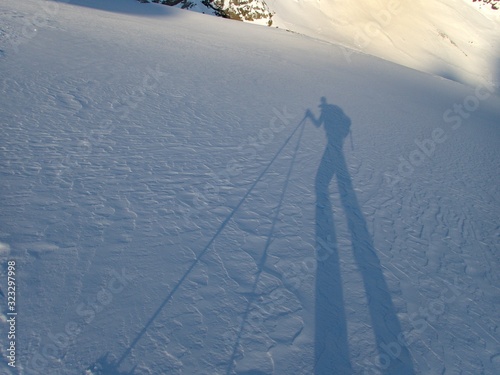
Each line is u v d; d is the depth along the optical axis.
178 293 3.30
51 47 9.87
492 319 4.09
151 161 5.63
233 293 3.47
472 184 8.80
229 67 13.47
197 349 2.83
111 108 7.25
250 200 5.24
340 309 3.61
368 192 6.57
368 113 12.58
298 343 3.10
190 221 4.39
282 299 3.54
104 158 5.34
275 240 4.46
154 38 14.96
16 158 4.70
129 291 3.18
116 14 19.34
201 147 6.59
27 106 6.29
